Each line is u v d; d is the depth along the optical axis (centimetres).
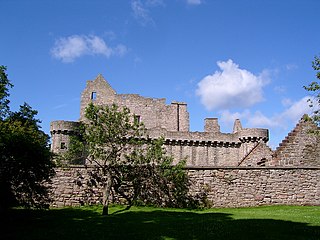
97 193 2184
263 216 1695
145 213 1891
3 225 1477
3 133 1639
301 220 1507
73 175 2178
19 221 1588
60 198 2134
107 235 1227
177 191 2236
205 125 5812
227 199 2253
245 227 1324
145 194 2223
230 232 1233
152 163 2288
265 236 1154
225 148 5356
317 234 1170
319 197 2288
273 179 2305
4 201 1695
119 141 2245
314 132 2328
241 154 5319
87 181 2186
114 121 2220
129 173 2233
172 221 1558
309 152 2473
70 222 1550
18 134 1659
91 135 2214
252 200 2266
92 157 2214
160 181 2241
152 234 1231
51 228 1393
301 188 2300
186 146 5212
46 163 1756
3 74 3136
